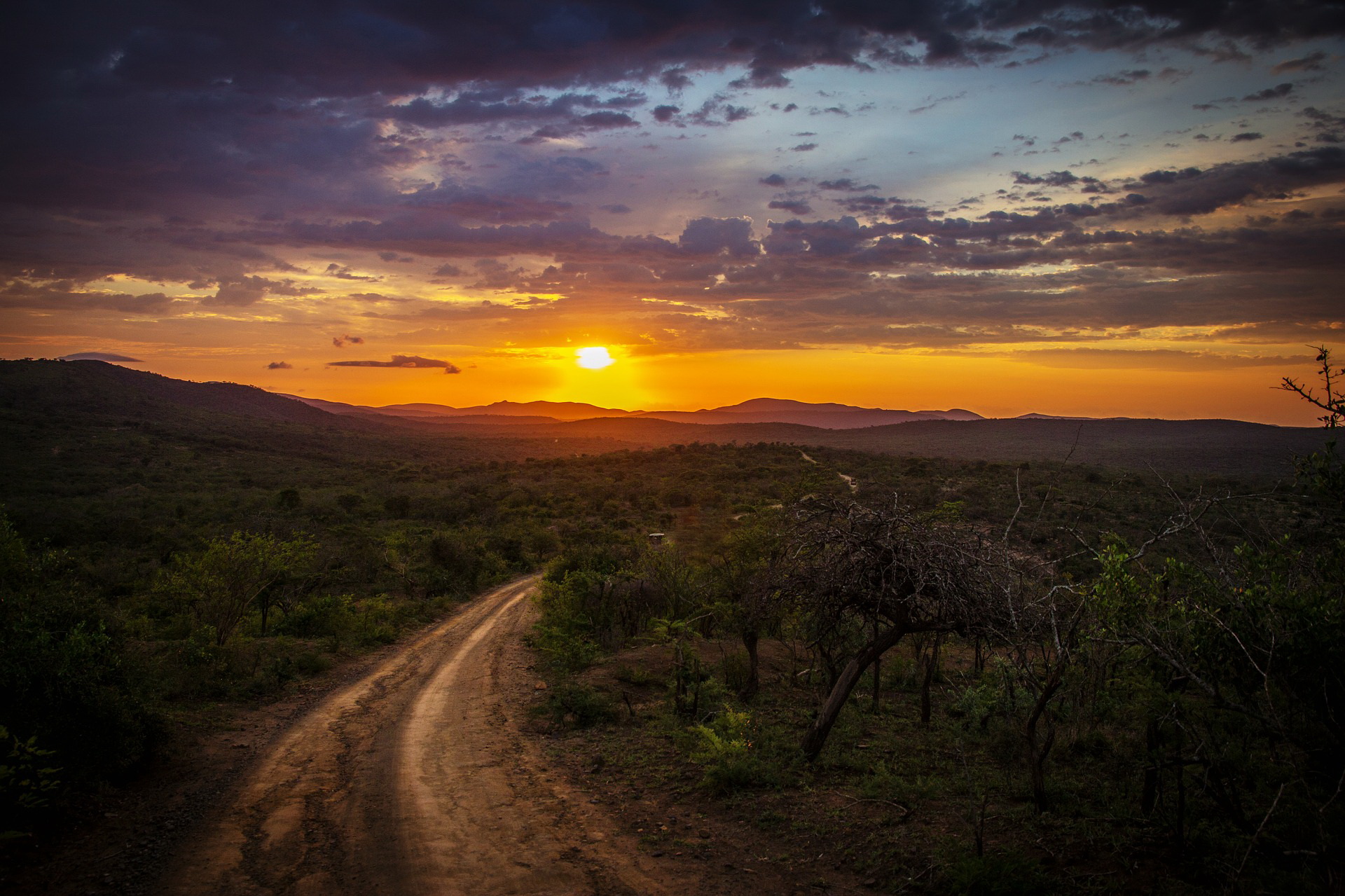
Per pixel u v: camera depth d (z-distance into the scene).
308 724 11.81
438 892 5.87
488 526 60.69
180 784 8.37
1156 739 6.33
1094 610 5.70
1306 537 5.41
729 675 13.23
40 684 7.43
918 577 7.15
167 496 68.31
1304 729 5.41
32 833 6.48
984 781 7.78
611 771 9.03
